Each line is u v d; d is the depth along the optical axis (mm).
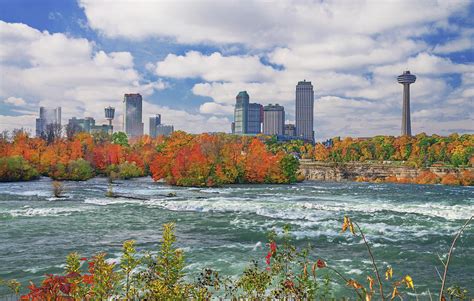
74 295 6027
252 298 8742
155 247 23844
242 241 25766
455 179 120062
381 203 52094
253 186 89312
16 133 132125
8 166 89438
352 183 114062
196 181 84125
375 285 16344
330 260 20656
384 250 23062
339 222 32625
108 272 6742
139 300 7426
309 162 168875
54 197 54219
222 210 40531
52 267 19453
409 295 15133
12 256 21578
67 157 114062
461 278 17906
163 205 44656
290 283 7668
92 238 26594
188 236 27438
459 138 182000
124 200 50031
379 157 192125
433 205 48031
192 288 7840
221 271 18469
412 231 29000
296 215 37062
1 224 31891
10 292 14789
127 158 127062
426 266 19891
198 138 118438
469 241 25672
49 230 29469
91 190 67125
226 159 100250
